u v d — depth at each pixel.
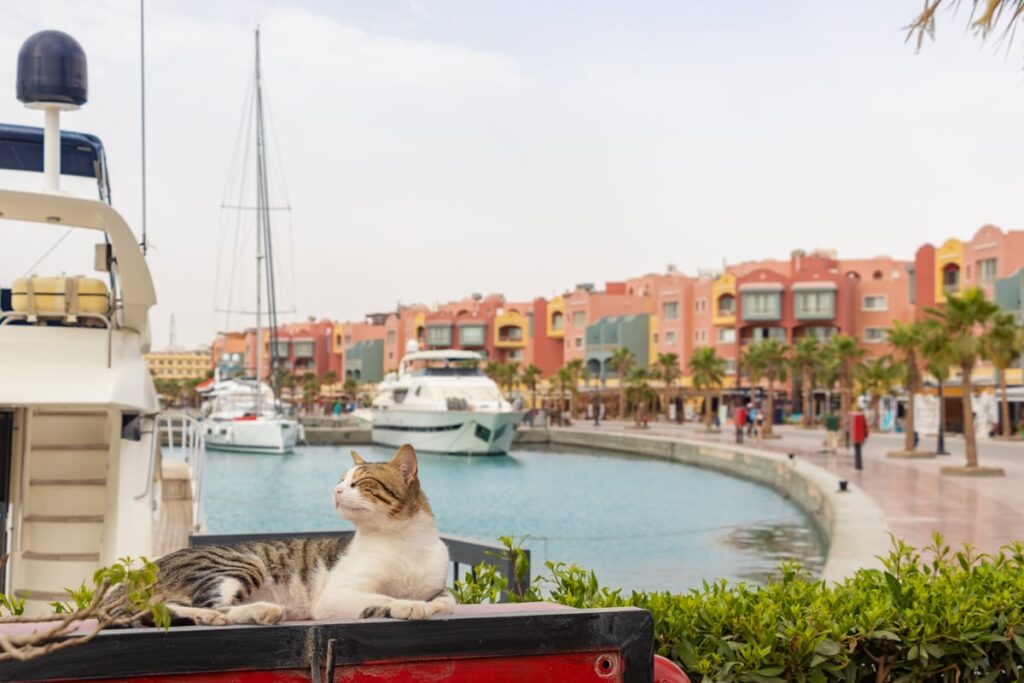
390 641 2.70
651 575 16.78
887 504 20.44
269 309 60.22
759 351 70.88
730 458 41.06
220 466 46.44
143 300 9.39
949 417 66.50
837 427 40.72
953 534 15.82
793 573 5.25
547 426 70.56
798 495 28.20
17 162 12.20
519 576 4.78
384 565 2.99
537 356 107.00
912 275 75.12
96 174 12.49
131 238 9.05
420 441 53.53
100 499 9.21
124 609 2.33
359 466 3.08
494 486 37.06
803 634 4.25
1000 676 4.75
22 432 9.14
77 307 8.91
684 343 90.88
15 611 3.58
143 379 9.30
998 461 35.22
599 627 2.90
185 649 2.54
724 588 4.79
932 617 4.50
